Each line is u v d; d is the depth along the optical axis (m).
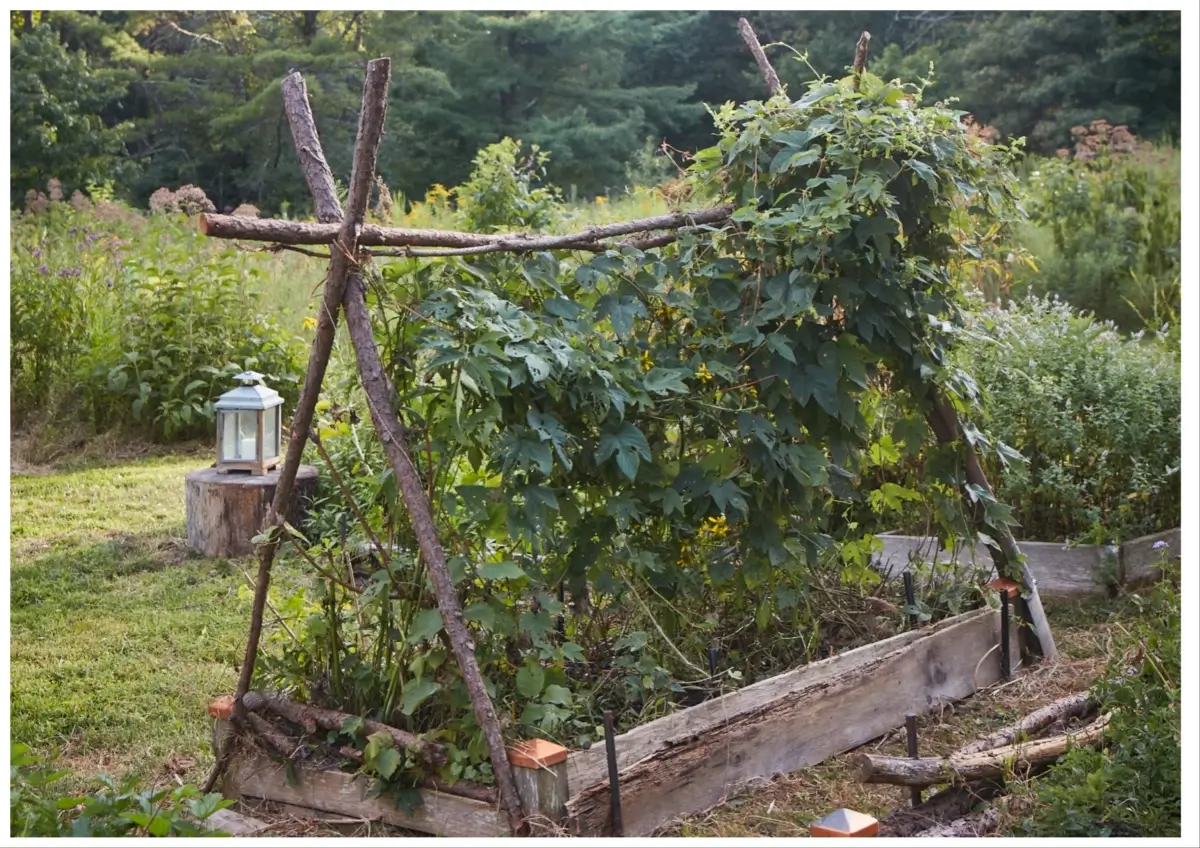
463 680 2.89
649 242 3.58
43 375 8.59
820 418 3.61
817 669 3.42
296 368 8.55
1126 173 12.09
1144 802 2.83
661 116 20.95
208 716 3.79
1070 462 5.40
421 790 2.87
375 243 2.90
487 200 7.04
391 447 2.86
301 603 3.35
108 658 4.31
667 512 3.22
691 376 3.43
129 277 8.48
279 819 3.00
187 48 21.34
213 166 20.53
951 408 4.09
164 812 2.60
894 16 20.91
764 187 3.79
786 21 21.69
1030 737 3.37
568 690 3.04
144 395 8.01
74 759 3.50
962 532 4.08
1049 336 5.66
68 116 17.03
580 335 3.19
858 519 4.05
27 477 7.27
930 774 2.88
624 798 2.86
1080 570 5.01
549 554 3.30
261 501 5.66
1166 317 10.20
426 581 2.97
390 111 19.75
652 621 3.44
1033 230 11.50
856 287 3.56
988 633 4.06
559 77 20.88
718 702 3.13
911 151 3.68
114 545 5.79
